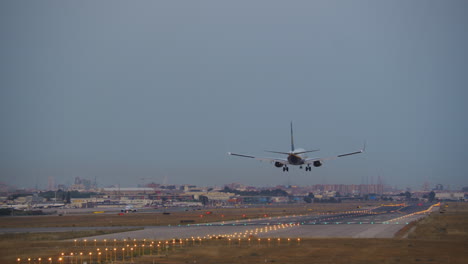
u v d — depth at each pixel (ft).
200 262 441.68
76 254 518.78
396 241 577.02
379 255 466.29
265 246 547.90
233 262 438.81
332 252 489.67
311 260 440.45
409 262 424.87
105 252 529.45
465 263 419.13
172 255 489.26
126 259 469.98
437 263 419.13
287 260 443.32
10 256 512.63
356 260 437.58
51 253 531.50
